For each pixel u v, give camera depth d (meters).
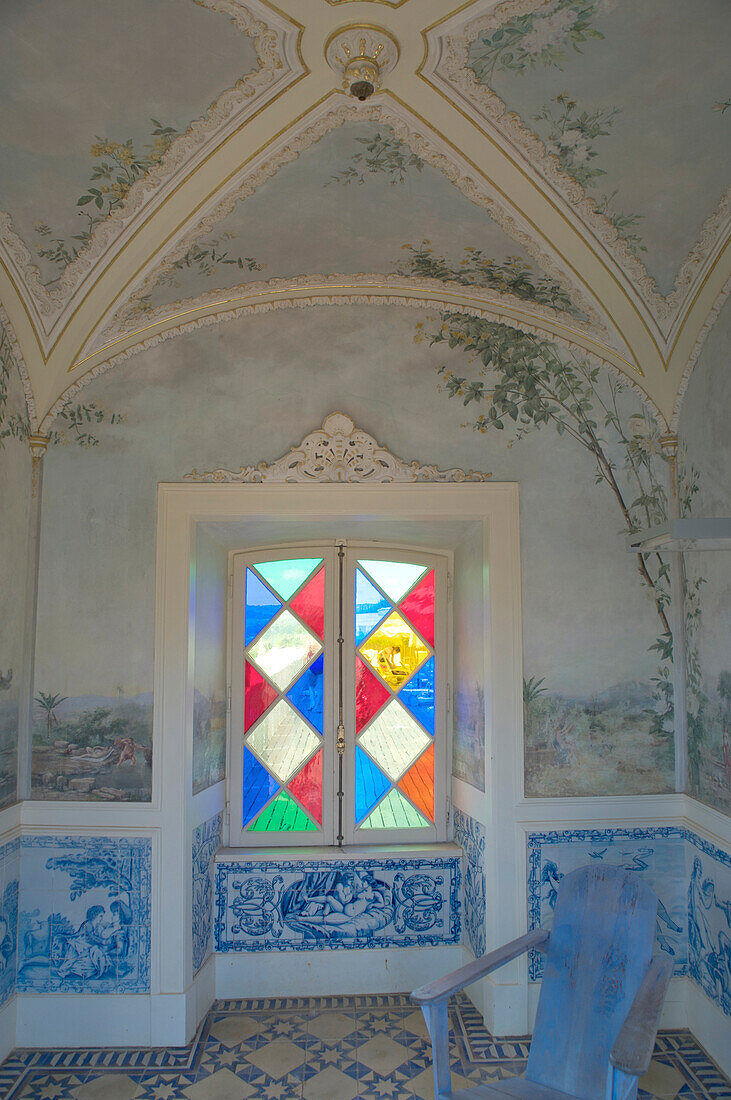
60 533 3.52
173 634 3.48
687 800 3.48
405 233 3.09
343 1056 3.20
